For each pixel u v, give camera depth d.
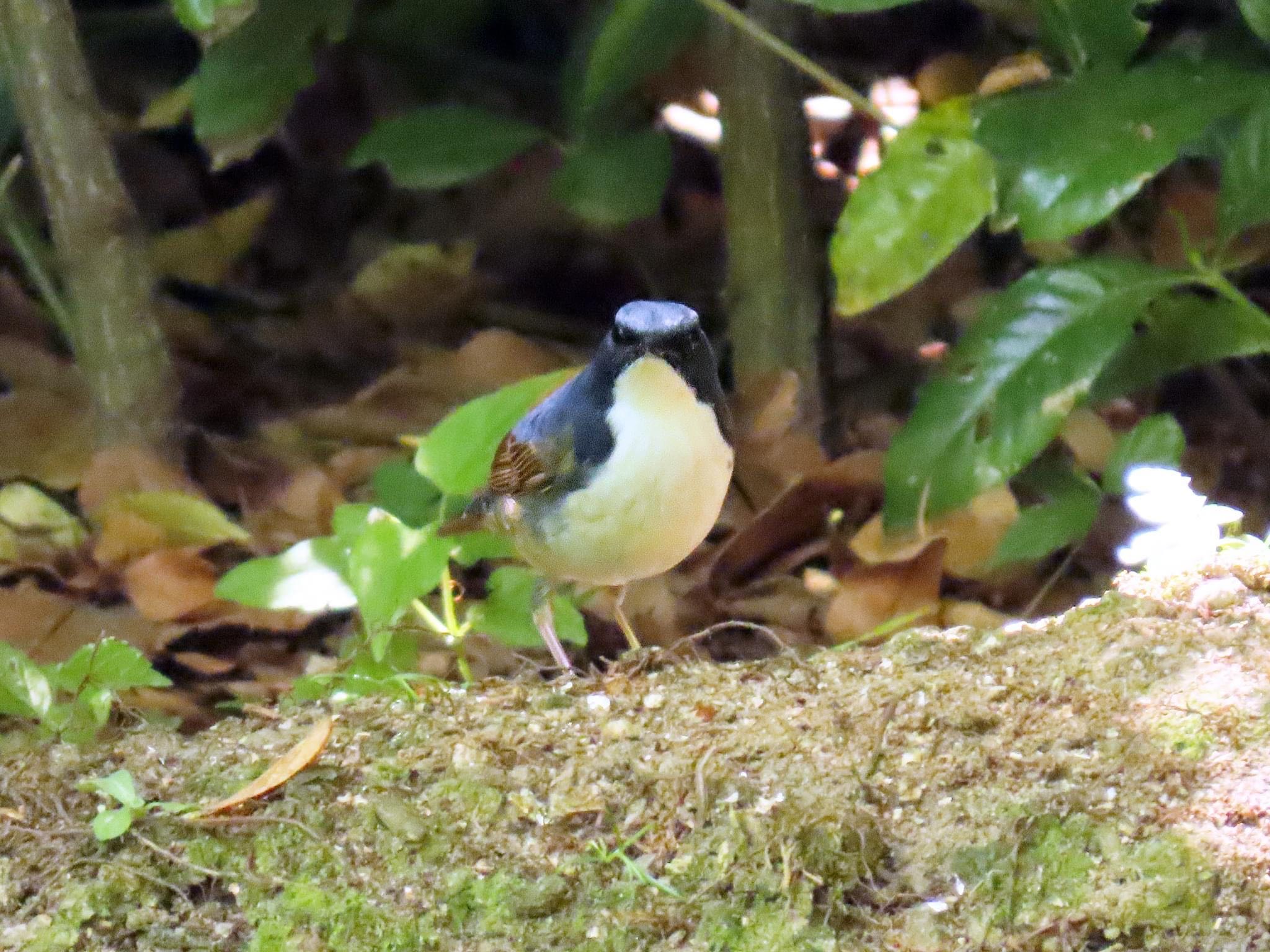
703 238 15.02
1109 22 9.45
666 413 8.10
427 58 15.41
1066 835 6.64
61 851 6.98
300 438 12.44
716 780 7.04
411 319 14.38
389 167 11.91
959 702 7.39
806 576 10.60
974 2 11.11
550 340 14.05
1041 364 9.52
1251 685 7.23
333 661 10.03
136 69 15.41
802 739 7.28
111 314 11.59
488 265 15.17
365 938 6.61
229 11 9.22
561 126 15.27
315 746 7.14
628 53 11.68
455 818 7.01
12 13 11.14
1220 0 12.09
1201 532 8.33
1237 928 6.33
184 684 10.05
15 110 12.70
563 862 6.80
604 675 8.18
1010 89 9.77
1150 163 8.91
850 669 7.84
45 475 11.88
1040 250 11.45
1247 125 9.36
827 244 12.89
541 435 8.35
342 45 15.01
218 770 7.45
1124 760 6.91
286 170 15.98
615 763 7.21
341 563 8.79
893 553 9.91
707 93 14.44
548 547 8.55
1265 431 12.13
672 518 8.27
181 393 12.16
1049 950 6.38
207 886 6.82
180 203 15.66
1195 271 9.81
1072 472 10.91
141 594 10.12
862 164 14.16
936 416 9.63
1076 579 10.63
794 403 11.23
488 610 8.87
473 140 11.95
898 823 6.83
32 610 10.12
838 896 6.58
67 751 7.63
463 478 9.01
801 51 11.70
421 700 7.93
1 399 12.14
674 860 6.78
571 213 13.61
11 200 13.28
